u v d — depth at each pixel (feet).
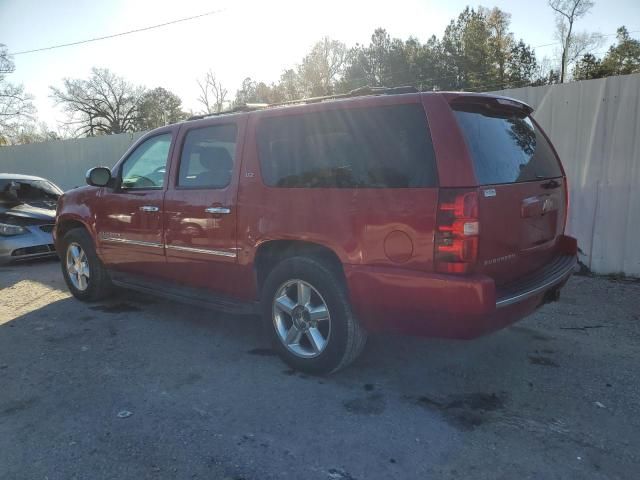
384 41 159.84
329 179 11.13
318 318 11.69
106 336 15.03
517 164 11.12
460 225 9.20
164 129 15.44
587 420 10.02
